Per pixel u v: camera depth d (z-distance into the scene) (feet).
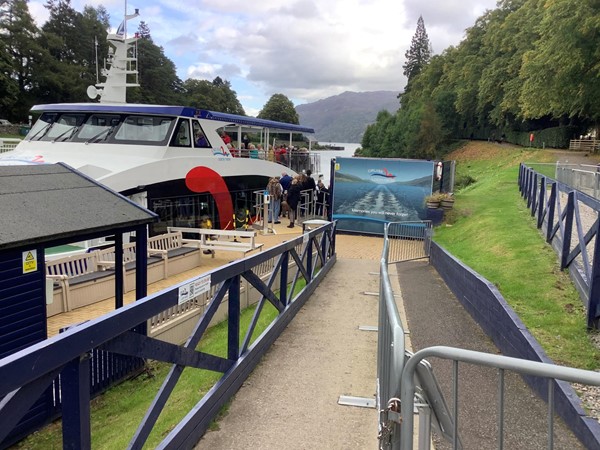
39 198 19.79
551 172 71.20
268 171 62.39
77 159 41.50
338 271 36.60
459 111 236.43
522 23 180.45
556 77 102.53
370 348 18.93
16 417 6.43
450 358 6.59
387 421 7.47
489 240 36.91
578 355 15.65
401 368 7.32
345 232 62.69
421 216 59.98
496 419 12.97
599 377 5.80
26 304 17.44
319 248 32.01
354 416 13.29
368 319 23.15
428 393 7.30
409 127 245.86
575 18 90.33
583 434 11.44
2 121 196.65
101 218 20.20
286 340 19.58
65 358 7.06
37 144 45.47
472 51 243.40
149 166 41.06
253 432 12.28
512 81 172.76
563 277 23.36
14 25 213.87
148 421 9.52
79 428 7.57
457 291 27.22
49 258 30.14
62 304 28.02
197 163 47.19
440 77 288.92
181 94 306.35
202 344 24.26
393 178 60.54
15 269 16.98
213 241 44.78
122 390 21.25
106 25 301.43
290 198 60.54
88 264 31.94
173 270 38.65
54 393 17.97
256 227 58.34
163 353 10.07
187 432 11.16
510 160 155.74
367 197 61.52
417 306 25.66
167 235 40.52
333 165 62.13
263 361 17.16
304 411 13.48
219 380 13.51
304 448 11.64
